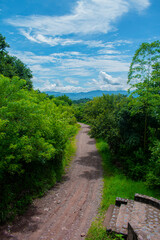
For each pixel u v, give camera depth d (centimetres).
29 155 670
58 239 544
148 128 1141
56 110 1248
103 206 734
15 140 614
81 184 1013
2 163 573
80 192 904
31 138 688
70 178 1116
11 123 616
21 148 648
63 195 867
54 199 822
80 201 803
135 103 1102
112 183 973
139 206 606
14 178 780
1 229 579
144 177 984
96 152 1811
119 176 1091
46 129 827
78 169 1299
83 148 1988
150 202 621
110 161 1448
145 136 1134
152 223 498
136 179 1038
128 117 1208
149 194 788
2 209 629
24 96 690
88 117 2339
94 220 638
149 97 1063
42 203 779
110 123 1521
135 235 434
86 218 661
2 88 635
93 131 1777
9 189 700
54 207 748
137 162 1105
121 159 1322
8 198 666
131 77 1111
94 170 1278
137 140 1134
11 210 659
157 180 827
